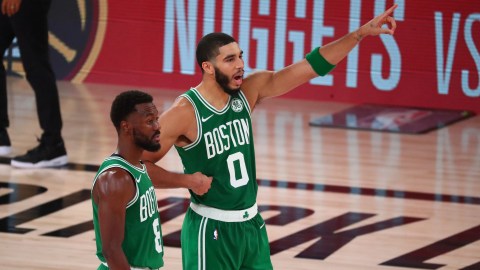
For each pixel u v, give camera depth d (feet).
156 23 85.92
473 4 79.36
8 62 89.15
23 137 67.05
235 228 31.35
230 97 31.37
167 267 41.39
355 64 82.58
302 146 67.67
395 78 81.92
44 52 57.52
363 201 53.98
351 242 46.11
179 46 85.71
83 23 87.35
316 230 47.93
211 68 30.48
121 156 26.86
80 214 49.24
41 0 56.03
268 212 51.03
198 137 30.73
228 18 84.02
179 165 61.26
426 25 80.43
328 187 56.85
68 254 42.70
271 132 71.82
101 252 27.63
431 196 55.62
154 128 26.78
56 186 54.49
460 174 61.31
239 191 31.32
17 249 43.04
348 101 83.41
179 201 52.49
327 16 81.97
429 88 81.35
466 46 80.12
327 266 42.27
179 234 46.21
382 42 81.56
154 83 86.89
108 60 87.51
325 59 32.27
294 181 57.93
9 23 57.82
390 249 45.21
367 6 81.10
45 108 58.13
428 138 71.77
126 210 26.76
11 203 50.65
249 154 31.78
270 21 83.05
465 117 78.84
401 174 60.75
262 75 32.78
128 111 26.55
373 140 70.54
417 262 43.32
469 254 44.78
